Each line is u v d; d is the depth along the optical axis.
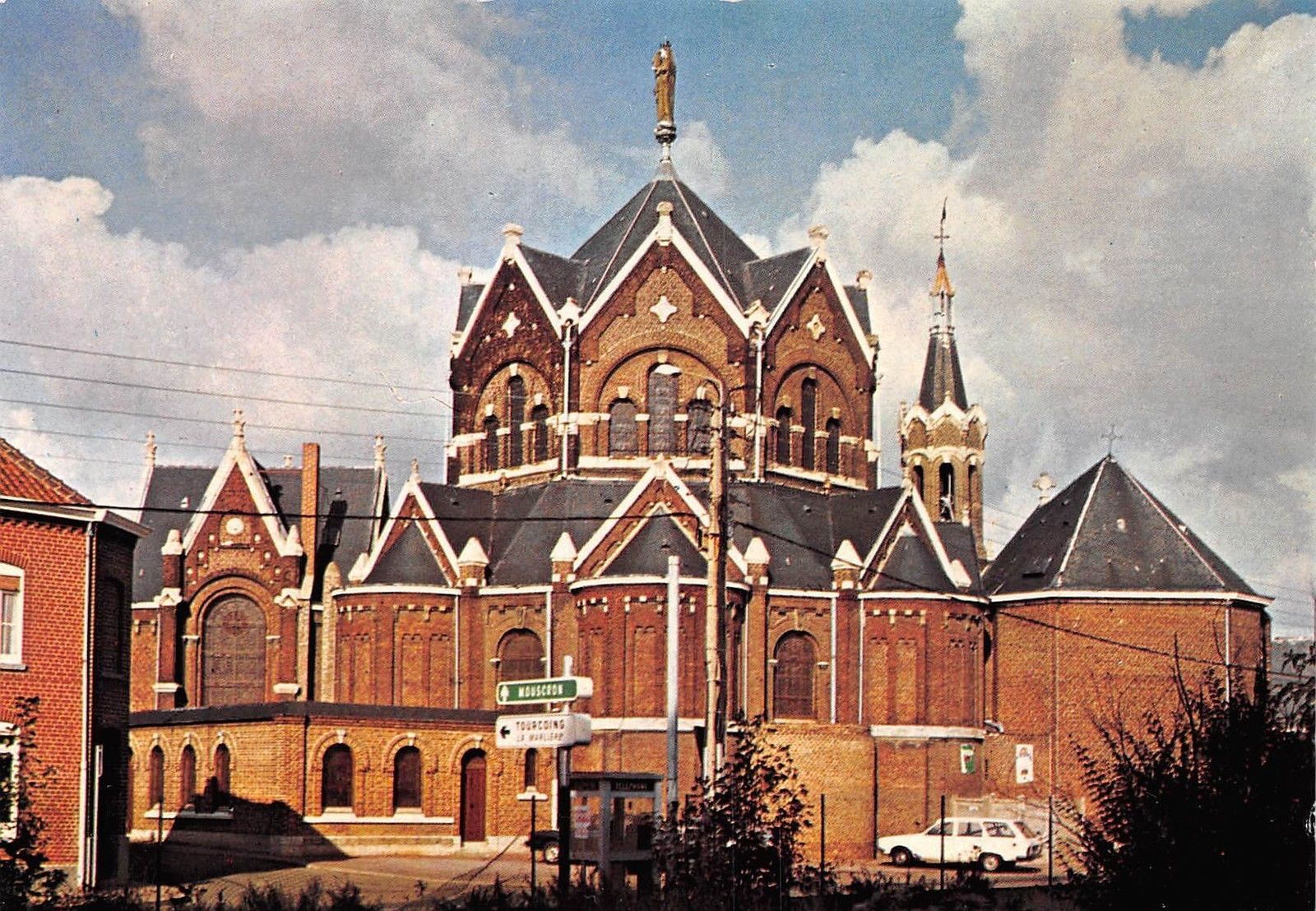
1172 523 80.62
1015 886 58.34
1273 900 32.56
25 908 38.22
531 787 73.94
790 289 84.38
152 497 96.94
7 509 51.47
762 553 77.06
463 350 86.25
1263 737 33.12
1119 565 79.38
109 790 55.50
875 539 79.81
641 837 47.62
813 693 78.12
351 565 92.12
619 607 73.81
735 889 39.50
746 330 82.25
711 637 47.72
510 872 61.12
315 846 70.06
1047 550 81.31
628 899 39.59
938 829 70.50
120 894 44.94
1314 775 32.75
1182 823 33.00
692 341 82.44
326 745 71.06
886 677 77.38
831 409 85.62
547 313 83.25
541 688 36.84
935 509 102.38
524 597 78.50
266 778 70.88
